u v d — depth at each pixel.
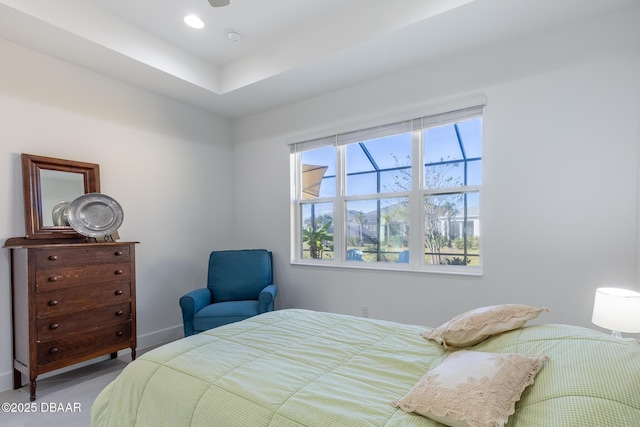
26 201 2.47
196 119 3.79
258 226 3.97
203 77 3.25
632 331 1.56
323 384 1.18
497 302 2.53
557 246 2.31
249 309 2.94
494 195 2.54
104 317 2.58
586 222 2.22
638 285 2.04
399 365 1.34
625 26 2.11
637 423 0.79
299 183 3.77
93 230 2.66
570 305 2.27
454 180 2.83
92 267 2.52
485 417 0.83
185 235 3.64
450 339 1.48
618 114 2.12
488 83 2.56
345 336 1.68
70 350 2.38
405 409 0.99
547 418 0.85
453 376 1.02
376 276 3.10
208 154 3.91
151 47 2.82
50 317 2.29
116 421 1.29
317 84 3.20
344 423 0.95
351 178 3.40
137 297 3.21
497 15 2.19
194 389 1.19
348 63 2.80
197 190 3.78
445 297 2.75
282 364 1.35
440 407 0.92
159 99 3.42
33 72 2.56
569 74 2.27
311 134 3.51
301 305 3.61
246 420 1.03
